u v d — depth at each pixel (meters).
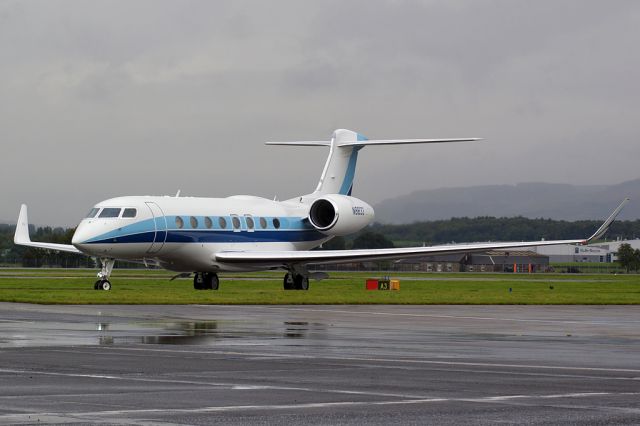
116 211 114.50
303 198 143.88
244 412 29.52
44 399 31.45
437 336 56.66
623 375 39.28
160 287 127.38
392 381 36.69
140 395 32.53
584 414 29.66
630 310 87.88
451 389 34.75
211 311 77.06
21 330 56.59
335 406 30.80
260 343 50.88
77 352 45.22
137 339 51.91
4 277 159.38
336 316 73.25
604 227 119.38
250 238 130.50
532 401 32.06
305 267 129.00
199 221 122.94
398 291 119.81
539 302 97.75
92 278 158.50
